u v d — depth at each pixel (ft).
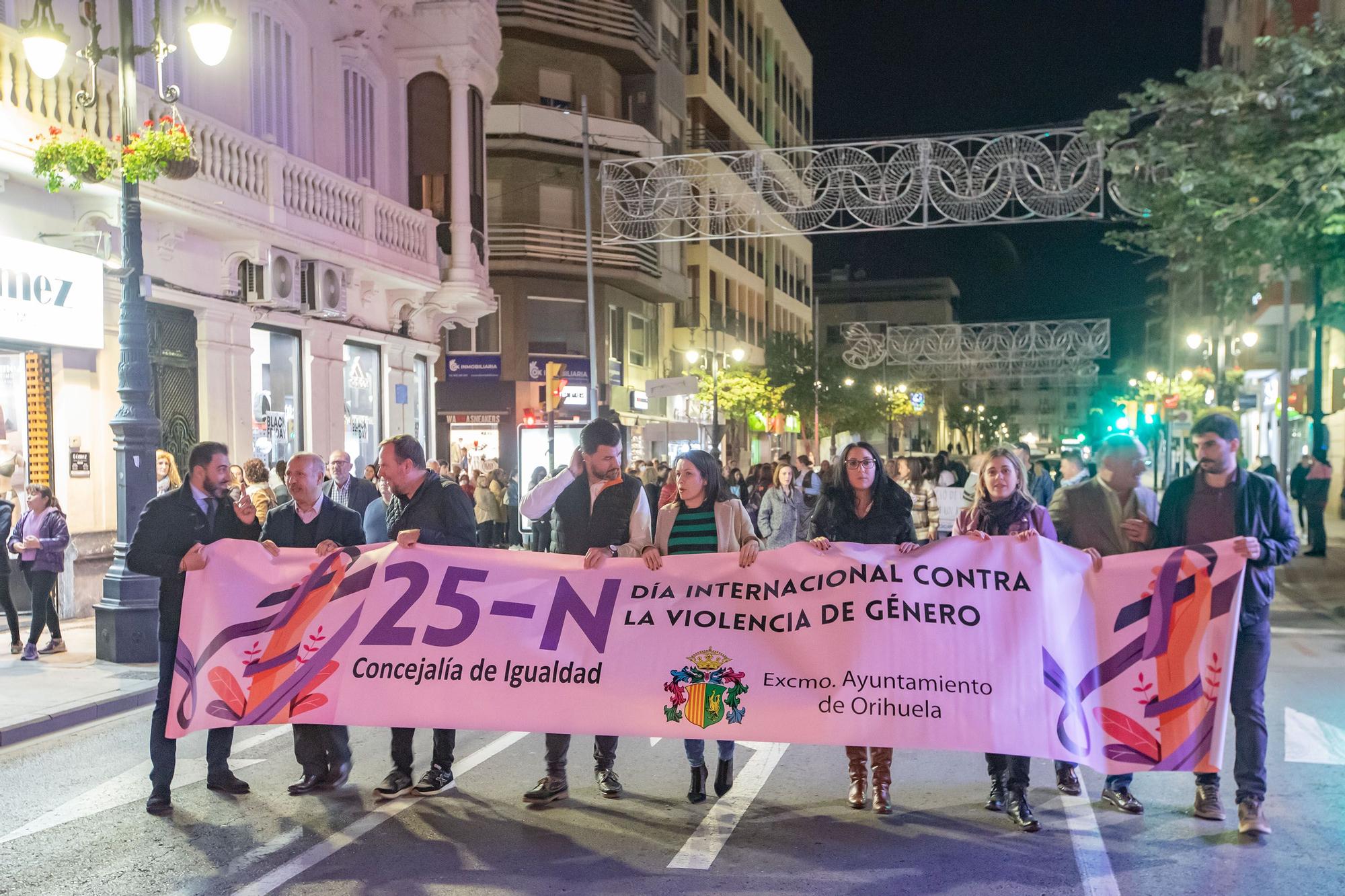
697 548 21.43
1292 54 42.01
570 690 20.57
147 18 51.42
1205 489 20.18
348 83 70.03
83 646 40.22
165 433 53.57
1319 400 73.56
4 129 39.96
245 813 20.58
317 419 66.23
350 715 20.89
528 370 127.03
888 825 19.47
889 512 21.07
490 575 21.17
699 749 20.83
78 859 18.19
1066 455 41.01
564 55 132.67
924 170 65.16
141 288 38.47
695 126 173.78
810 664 20.06
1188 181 43.73
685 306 170.81
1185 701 19.24
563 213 130.11
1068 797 21.29
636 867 17.35
